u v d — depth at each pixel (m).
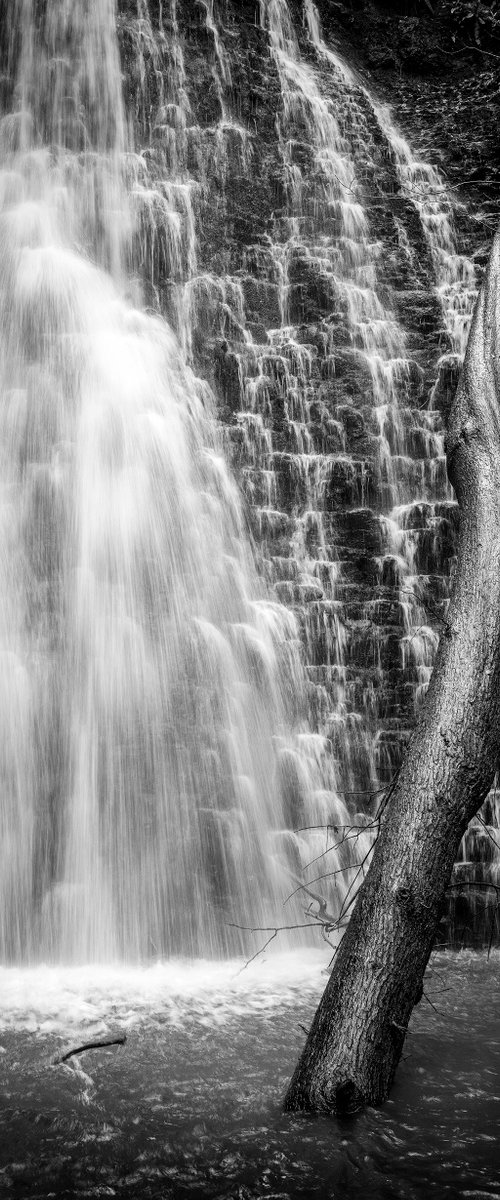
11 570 8.93
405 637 10.38
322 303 13.30
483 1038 5.49
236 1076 4.89
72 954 7.52
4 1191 3.77
